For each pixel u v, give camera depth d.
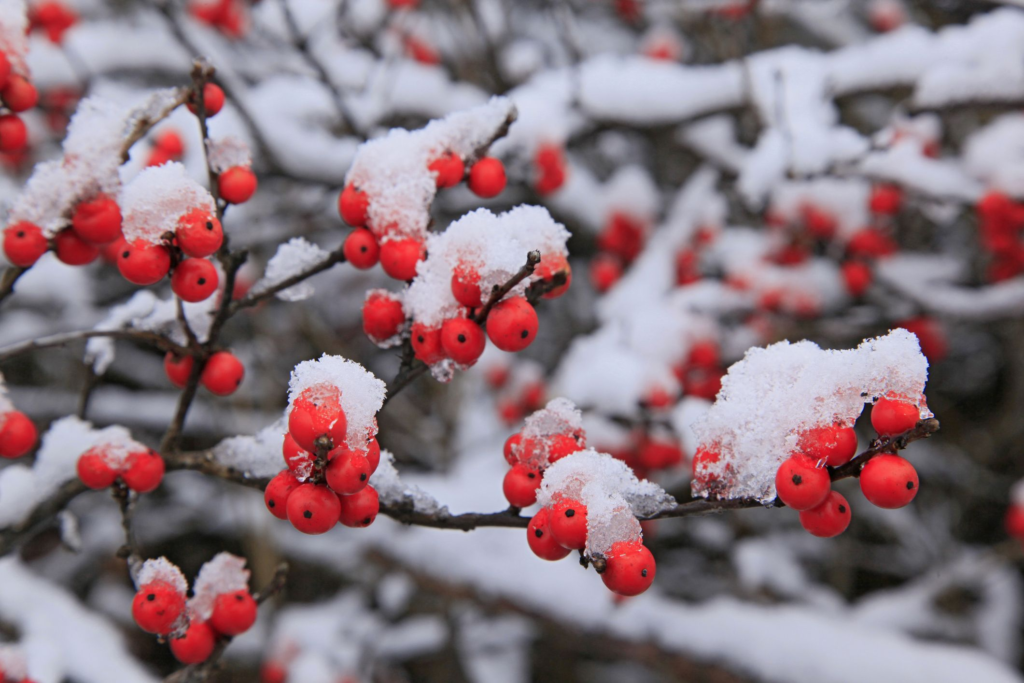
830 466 1.09
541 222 1.26
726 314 3.19
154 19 3.29
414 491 1.28
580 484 1.11
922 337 3.38
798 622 2.81
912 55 2.77
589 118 2.94
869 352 1.07
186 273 1.29
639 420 2.58
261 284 1.48
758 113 2.80
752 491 1.10
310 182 2.96
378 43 3.47
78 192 1.34
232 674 4.36
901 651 2.65
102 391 4.17
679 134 3.50
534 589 3.02
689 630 2.84
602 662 5.11
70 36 3.02
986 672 2.55
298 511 1.04
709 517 4.15
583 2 4.53
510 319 1.17
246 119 2.65
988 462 4.65
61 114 3.01
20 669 1.74
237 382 1.50
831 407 1.07
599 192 3.68
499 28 3.97
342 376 1.05
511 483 1.21
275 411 4.12
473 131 1.48
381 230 1.37
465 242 1.21
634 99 2.91
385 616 3.91
